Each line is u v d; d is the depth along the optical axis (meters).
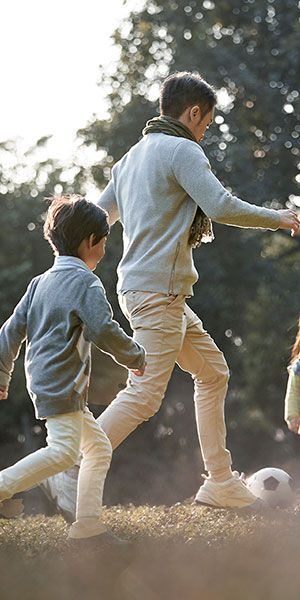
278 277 56.16
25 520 12.23
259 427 56.25
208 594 7.71
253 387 56.62
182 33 56.06
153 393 11.45
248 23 56.84
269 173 54.97
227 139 54.41
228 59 54.50
